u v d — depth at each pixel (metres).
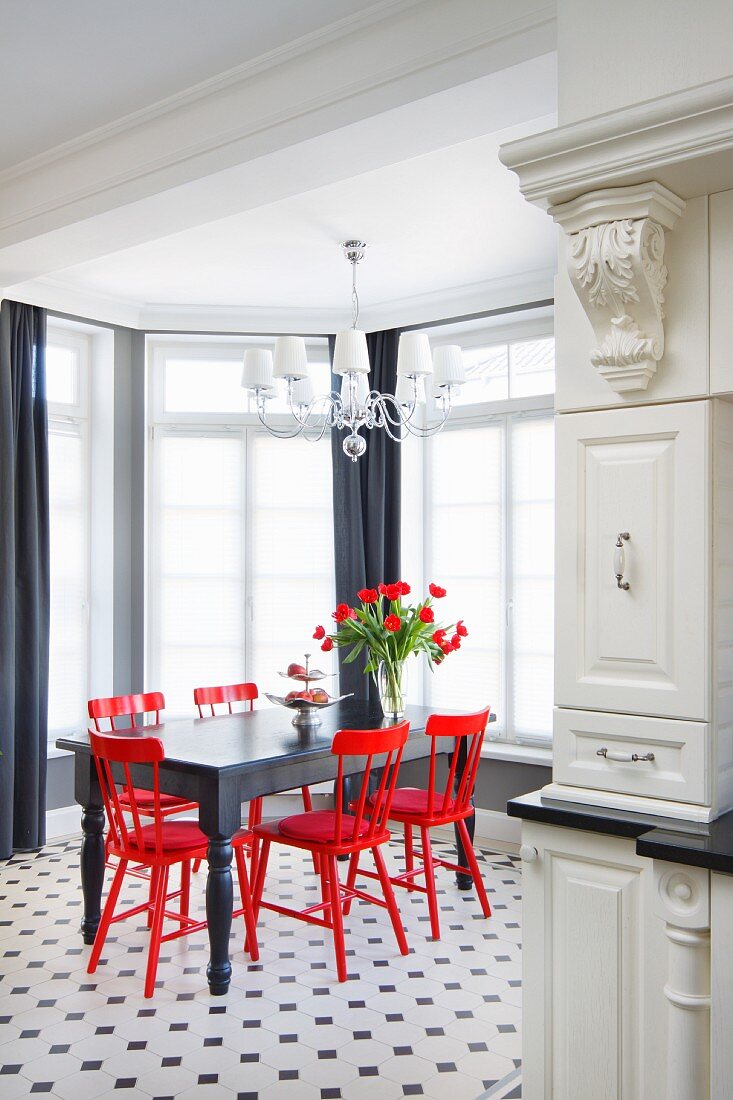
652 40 2.06
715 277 2.03
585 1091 2.09
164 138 3.36
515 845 5.27
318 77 2.93
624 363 2.09
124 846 3.52
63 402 5.68
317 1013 3.24
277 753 3.59
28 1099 2.68
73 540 5.71
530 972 2.17
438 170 3.73
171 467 5.93
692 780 2.04
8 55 2.95
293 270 5.02
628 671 2.14
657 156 1.86
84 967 3.62
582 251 2.03
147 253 4.73
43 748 5.22
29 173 3.84
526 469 5.53
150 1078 2.80
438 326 5.61
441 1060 2.91
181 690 5.90
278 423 6.01
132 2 2.67
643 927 2.02
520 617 5.53
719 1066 1.84
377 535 5.66
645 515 2.12
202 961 3.68
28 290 5.11
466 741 4.48
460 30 2.62
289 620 5.97
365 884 4.66
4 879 4.70
